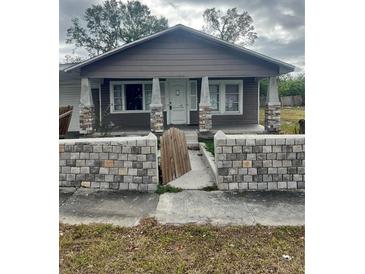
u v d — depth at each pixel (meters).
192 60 10.95
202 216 4.41
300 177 5.55
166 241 3.72
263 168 5.55
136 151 5.53
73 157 5.63
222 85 13.98
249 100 14.29
